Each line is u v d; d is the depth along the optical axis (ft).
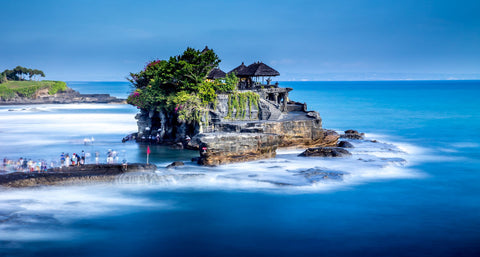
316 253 89.51
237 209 113.19
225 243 94.17
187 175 132.98
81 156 151.74
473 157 178.81
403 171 152.46
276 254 89.10
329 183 132.77
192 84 188.96
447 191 130.00
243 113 192.65
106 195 121.08
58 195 119.14
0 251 87.86
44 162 138.72
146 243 93.71
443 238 96.99
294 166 148.46
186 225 103.24
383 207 115.65
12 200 113.39
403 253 89.56
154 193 123.85
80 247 90.89
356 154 170.91
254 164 149.79
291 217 108.37
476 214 111.45
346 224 104.58
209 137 146.20
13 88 622.54
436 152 189.57
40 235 95.71
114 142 203.31
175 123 198.49
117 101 590.96
